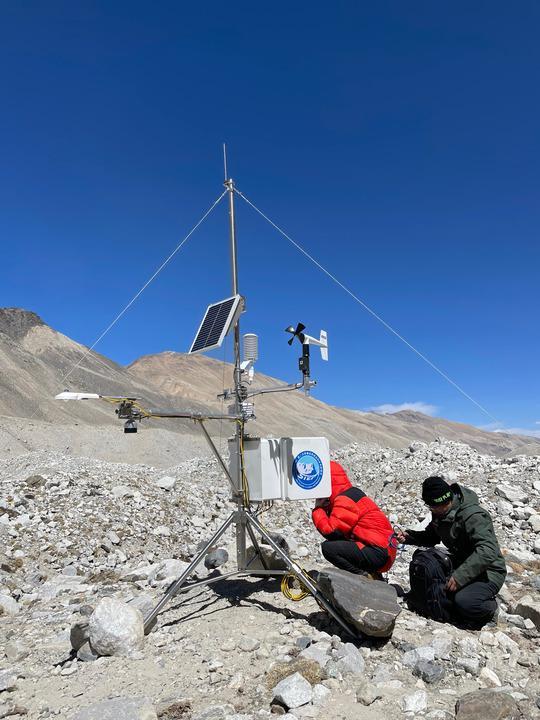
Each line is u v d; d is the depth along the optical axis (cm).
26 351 14288
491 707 362
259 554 654
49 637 588
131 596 698
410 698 386
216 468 1928
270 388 600
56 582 859
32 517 1098
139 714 377
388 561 572
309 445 588
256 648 484
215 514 1370
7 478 1376
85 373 15412
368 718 371
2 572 898
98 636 497
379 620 467
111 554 1034
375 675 429
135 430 512
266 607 578
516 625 534
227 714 381
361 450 1884
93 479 1355
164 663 471
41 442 6744
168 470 1930
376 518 575
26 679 478
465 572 519
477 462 1426
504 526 1015
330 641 486
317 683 416
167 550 1111
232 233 638
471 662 439
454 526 550
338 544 564
